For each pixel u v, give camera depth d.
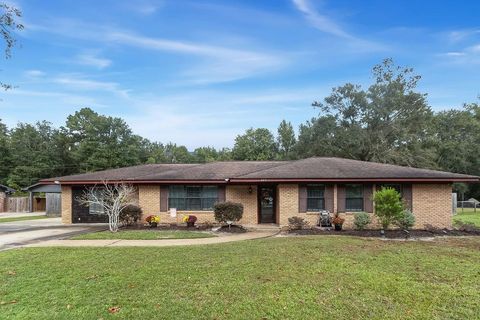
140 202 20.08
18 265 9.36
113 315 5.95
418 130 45.28
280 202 18.30
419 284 7.66
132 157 56.56
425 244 12.74
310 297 6.81
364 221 16.69
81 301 6.60
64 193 21.80
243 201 19.91
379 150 43.12
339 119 46.50
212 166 22.64
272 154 57.66
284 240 13.32
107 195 19.17
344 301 6.63
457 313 6.14
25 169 53.28
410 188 18.19
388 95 44.59
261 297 6.78
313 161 21.03
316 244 12.14
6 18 9.32
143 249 11.59
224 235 15.35
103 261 9.73
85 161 55.16
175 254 10.62
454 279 8.06
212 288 7.29
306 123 49.22
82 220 21.70
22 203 37.16
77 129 58.75
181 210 19.95
